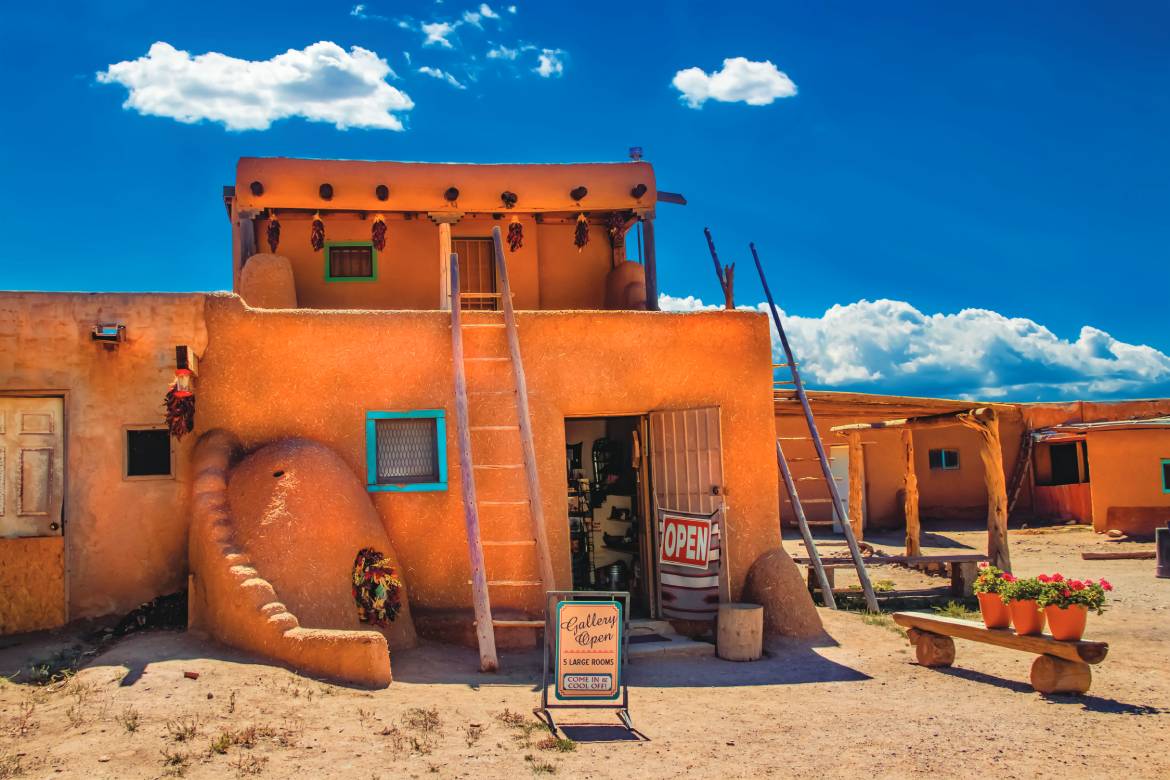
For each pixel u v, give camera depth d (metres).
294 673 8.38
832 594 14.12
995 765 6.45
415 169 14.28
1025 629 8.73
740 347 12.48
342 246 14.84
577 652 7.94
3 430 10.35
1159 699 8.22
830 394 14.59
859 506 19.94
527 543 11.34
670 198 15.17
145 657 8.63
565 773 6.29
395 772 6.18
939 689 8.88
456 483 11.38
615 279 15.25
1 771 5.98
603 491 15.13
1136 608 13.25
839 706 8.32
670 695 8.93
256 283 12.78
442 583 11.18
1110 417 26.05
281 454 10.48
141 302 10.87
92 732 6.70
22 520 10.30
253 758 6.29
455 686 8.86
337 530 9.98
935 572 17.89
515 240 14.73
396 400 11.42
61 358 10.58
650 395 12.16
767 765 6.52
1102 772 6.28
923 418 17.25
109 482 10.55
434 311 11.76
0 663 8.99
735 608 10.83
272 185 13.79
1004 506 14.95
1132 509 22.56
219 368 11.00
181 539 10.64
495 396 11.61
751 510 12.18
